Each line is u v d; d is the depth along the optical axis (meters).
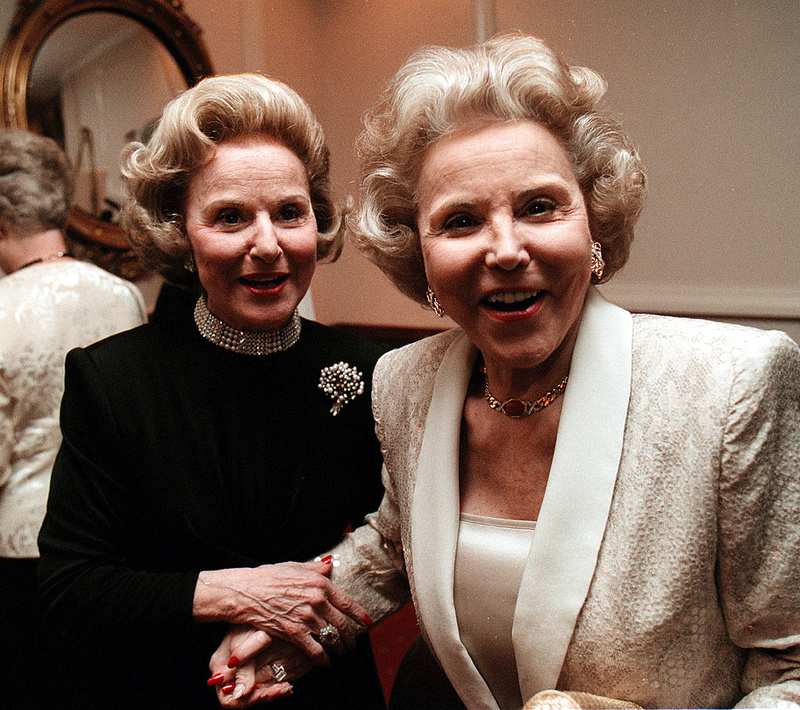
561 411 1.00
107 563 1.28
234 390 1.35
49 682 1.50
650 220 2.06
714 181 1.94
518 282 0.88
